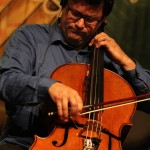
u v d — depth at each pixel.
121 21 5.94
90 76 3.63
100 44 3.90
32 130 3.56
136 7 5.96
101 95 3.50
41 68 3.78
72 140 3.00
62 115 2.89
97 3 3.62
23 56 3.64
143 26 5.93
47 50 3.90
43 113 3.34
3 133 3.71
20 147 3.50
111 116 3.46
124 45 5.93
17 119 3.55
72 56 3.98
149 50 5.87
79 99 2.89
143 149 4.39
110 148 3.13
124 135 3.54
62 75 3.59
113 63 4.16
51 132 3.07
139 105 4.09
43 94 3.05
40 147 2.91
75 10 3.64
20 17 5.57
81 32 3.77
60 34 3.98
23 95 3.15
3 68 3.43
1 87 3.27
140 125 4.46
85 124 3.16
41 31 4.01
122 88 3.71
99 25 3.98
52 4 5.67
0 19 5.51
